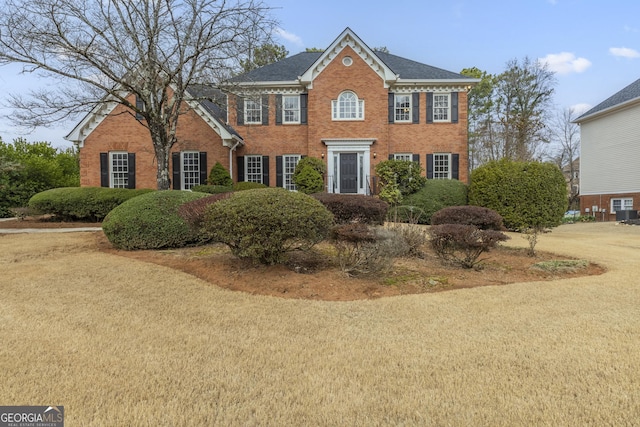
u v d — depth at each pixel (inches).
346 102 685.3
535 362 114.2
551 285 211.0
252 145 703.1
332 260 256.8
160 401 93.8
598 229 622.2
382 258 221.1
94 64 413.7
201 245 321.1
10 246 319.0
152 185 640.4
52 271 230.5
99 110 605.0
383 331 141.3
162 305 170.9
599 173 909.8
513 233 483.8
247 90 522.6
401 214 493.0
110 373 107.4
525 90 1290.6
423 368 111.3
